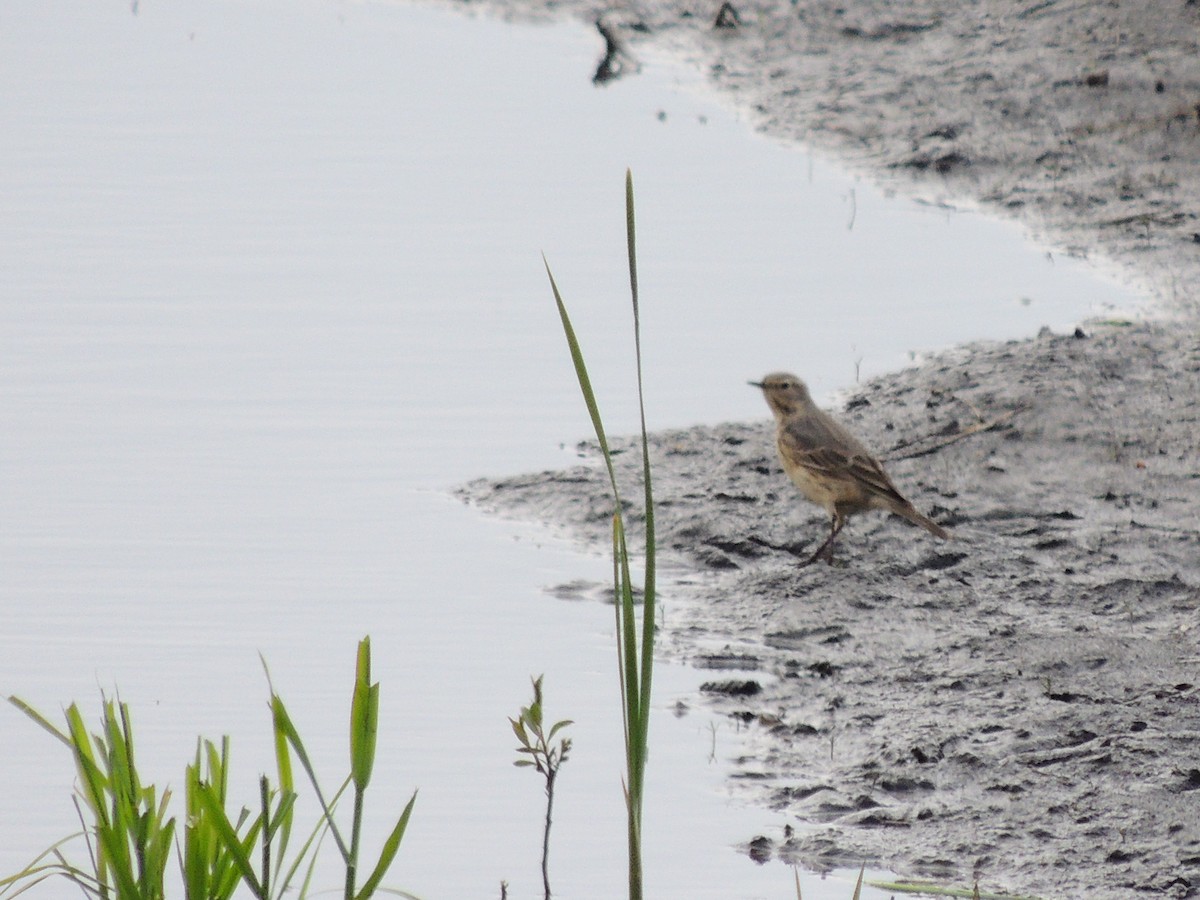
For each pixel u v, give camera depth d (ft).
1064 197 78.74
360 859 34.24
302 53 106.01
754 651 43.86
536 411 60.70
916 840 34.32
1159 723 38.14
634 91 96.12
